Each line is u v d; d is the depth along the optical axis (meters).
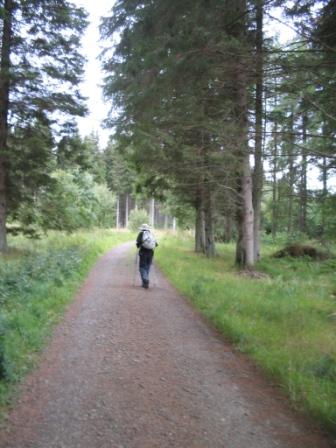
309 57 6.97
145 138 12.45
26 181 17.06
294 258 19.03
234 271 15.46
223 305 9.05
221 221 27.95
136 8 10.05
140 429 4.12
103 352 6.26
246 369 5.87
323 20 6.70
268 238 30.61
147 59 7.94
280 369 5.56
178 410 4.55
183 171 15.77
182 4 7.25
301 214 16.06
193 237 37.69
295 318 8.36
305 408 4.65
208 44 7.02
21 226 19.42
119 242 33.28
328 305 9.98
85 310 8.72
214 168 14.62
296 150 9.27
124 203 76.94
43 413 4.36
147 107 9.98
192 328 7.84
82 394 4.83
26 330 6.50
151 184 21.44
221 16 7.04
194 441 3.95
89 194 39.47
